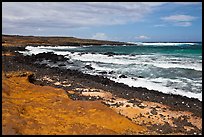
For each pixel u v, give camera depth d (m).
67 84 21.67
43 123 11.14
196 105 17.06
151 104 16.44
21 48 63.56
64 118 11.99
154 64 34.94
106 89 20.28
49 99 14.69
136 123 13.21
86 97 17.41
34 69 29.00
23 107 12.68
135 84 23.81
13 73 20.38
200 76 26.27
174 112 15.20
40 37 126.81
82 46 100.75
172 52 58.91
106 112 12.91
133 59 42.72
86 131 10.52
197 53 53.72
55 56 43.88
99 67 34.22
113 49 77.50
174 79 25.33
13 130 9.66
